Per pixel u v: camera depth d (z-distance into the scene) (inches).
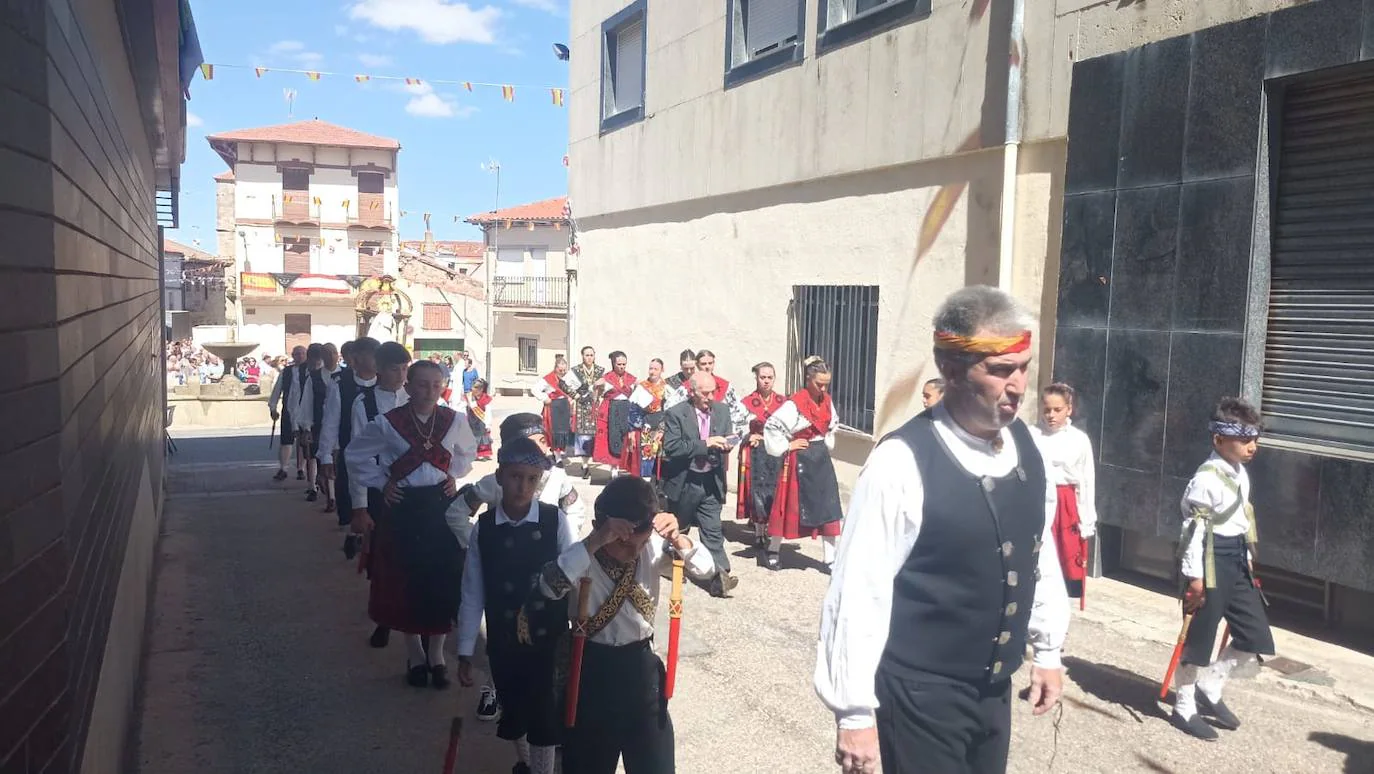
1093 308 285.3
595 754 125.4
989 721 96.3
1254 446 187.6
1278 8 239.9
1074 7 292.5
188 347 1323.8
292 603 267.7
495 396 1396.4
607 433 466.3
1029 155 310.5
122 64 185.2
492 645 147.0
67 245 94.9
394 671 216.8
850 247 394.6
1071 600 270.5
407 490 197.6
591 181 630.5
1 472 69.9
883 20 370.6
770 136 442.3
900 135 363.6
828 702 92.0
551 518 149.7
